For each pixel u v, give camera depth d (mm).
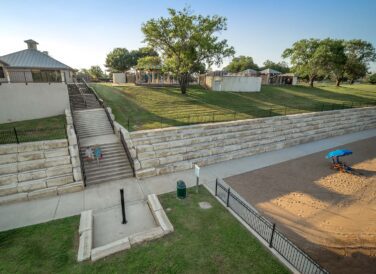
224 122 18234
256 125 18750
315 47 46844
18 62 24359
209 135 16297
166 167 12820
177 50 26812
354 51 56000
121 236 7820
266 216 9172
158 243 7250
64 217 8750
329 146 18844
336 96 38531
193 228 8023
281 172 13500
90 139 15039
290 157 16047
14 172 10594
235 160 15234
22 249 6992
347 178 12844
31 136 13047
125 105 21922
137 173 12055
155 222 8609
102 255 6648
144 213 9172
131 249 6973
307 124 21484
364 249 7559
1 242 7301
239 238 7531
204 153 14641
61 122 16078
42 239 7461
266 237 7746
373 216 9438
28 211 9109
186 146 14688
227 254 6820
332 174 13352
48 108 17672
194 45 26516
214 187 11430
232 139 16516
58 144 12086
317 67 45781
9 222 8391
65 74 29234
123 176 12234
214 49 26891
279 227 8492
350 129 23609
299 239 7883
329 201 10469
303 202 10312
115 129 15914
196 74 45125
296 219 9047
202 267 6340
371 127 25750
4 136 12969
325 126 22547
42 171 10766
